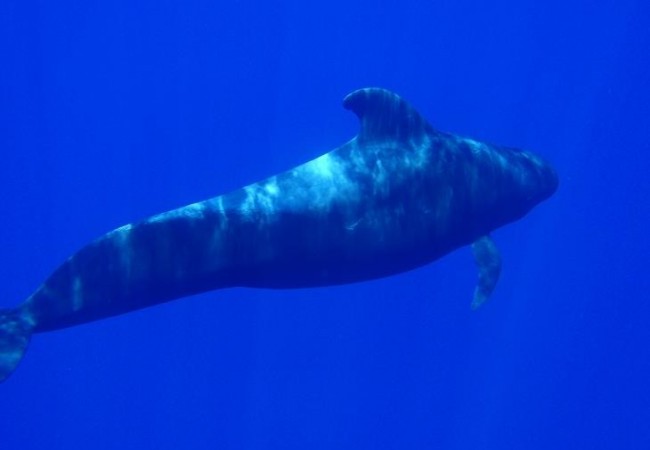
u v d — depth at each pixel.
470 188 10.40
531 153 12.35
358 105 9.52
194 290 9.33
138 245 8.98
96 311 9.20
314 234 9.30
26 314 9.13
